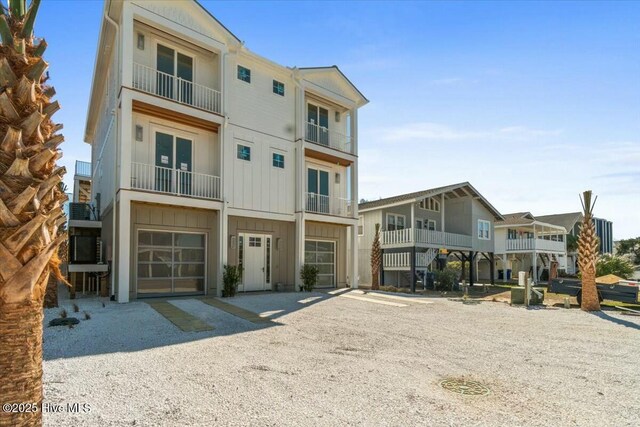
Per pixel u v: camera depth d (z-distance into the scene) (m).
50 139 2.45
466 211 26.69
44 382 4.95
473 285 25.59
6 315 2.28
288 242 17.23
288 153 17.28
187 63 14.53
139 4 12.55
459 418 4.43
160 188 13.44
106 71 16.41
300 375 5.68
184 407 4.39
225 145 14.62
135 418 4.05
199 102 14.59
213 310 10.73
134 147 12.99
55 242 2.44
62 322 8.26
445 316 11.67
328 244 19.33
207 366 5.90
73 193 27.33
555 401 5.07
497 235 33.38
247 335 8.12
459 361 6.82
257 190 15.99
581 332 9.67
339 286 19.50
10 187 2.21
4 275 2.22
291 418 4.23
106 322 8.68
